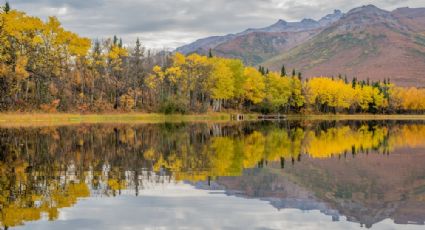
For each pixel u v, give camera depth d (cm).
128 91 10619
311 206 1853
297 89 15175
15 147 3781
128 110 10431
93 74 10225
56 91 9450
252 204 1877
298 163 3097
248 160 3209
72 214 1680
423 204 1912
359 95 17525
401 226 1590
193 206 1823
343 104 16538
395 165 3056
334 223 1614
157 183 2294
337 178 2520
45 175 2478
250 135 5622
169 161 3086
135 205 1827
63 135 4991
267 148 4041
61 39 9000
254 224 1584
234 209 1784
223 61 12206
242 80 12538
